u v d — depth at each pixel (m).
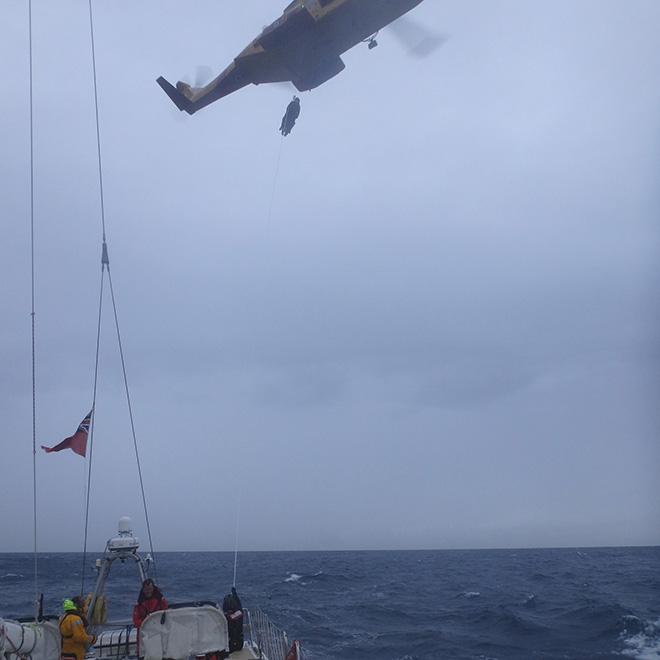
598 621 34.75
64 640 11.36
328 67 11.73
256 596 51.41
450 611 41.78
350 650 28.81
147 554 14.39
